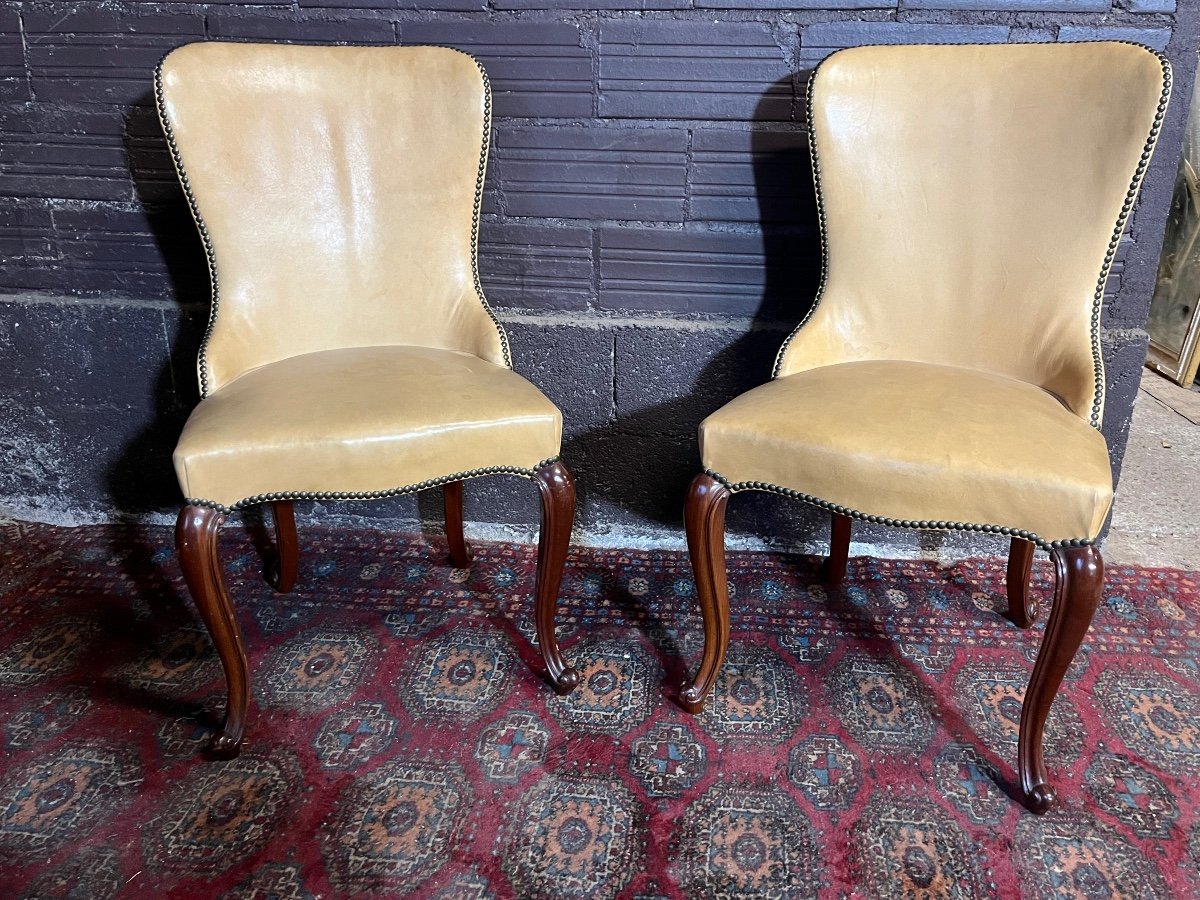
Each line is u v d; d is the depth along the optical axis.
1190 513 1.92
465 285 1.46
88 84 1.60
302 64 1.38
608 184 1.59
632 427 1.74
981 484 1.04
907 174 1.36
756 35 1.47
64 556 1.79
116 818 1.16
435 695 1.39
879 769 1.24
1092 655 1.46
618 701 1.38
